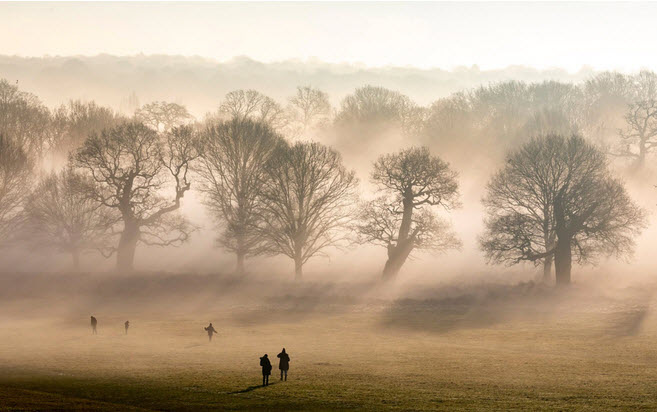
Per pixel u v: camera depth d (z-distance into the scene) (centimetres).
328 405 4722
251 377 5831
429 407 4631
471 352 7106
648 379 5569
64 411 4397
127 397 5050
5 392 5053
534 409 4531
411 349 7325
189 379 5741
